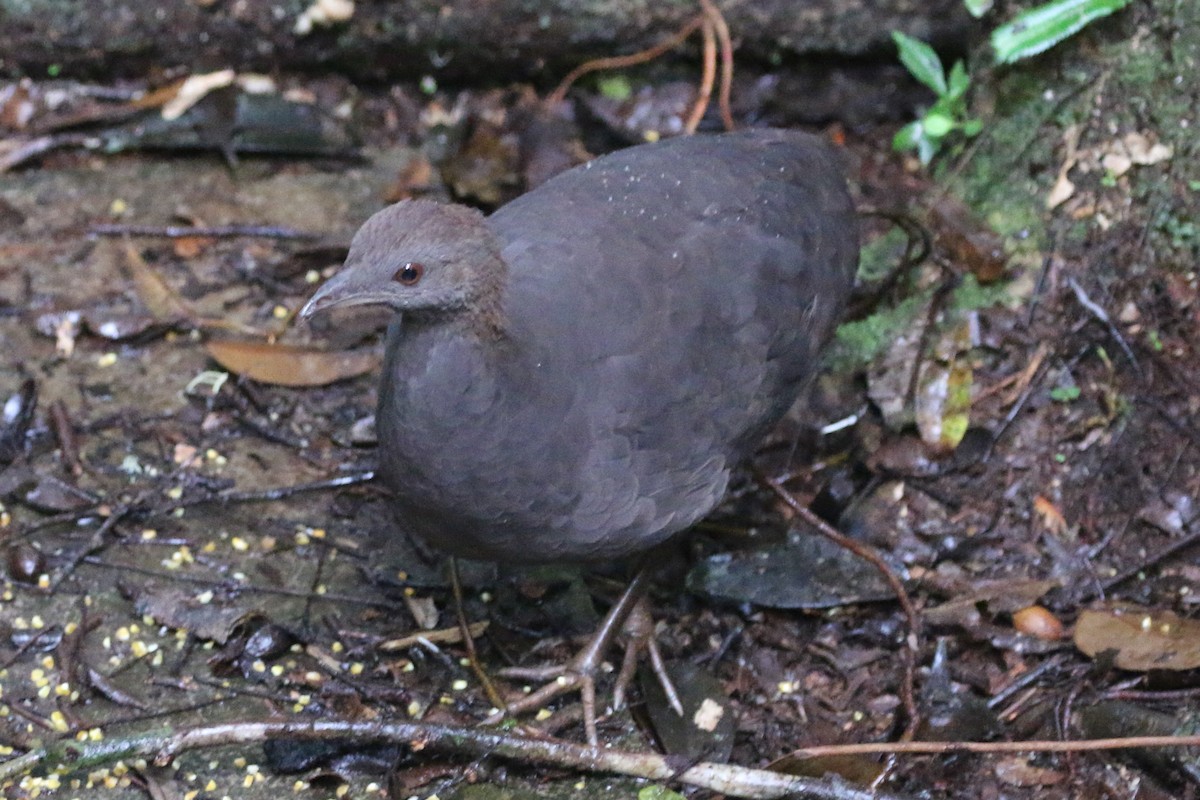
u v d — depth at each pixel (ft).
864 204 35.53
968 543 29.25
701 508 25.26
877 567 28.55
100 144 36.58
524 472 22.93
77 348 32.07
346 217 35.29
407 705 25.70
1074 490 30.12
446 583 28.09
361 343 32.60
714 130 37.83
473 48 37.45
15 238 34.06
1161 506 29.58
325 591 27.73
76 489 28.73
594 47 37.55
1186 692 26.43
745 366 25.11
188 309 32.83
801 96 38.17
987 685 27.04
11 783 23.39
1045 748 24.47
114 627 26.50
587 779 24.63
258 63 37.42
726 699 26.53
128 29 36.47
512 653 27.22
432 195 36.22
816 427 31.30
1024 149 32.81
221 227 34.65
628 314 23.81
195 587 27.37
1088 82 31.89
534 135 36.94
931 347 31.63
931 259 32.94
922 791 25.25
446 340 22.17
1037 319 31.78
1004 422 30.76
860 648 27.96
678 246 25.00
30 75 37.17
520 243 24.11
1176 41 30.63
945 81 37.19
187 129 36.63
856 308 32.78
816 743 26.05
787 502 28.60
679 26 37.22
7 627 26.18
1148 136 31.37
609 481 23.63
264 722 23.30
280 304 33.40
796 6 36.76
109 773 23.88
